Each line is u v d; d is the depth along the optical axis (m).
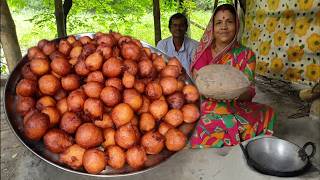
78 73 1.79
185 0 7.55
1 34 2.48
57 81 1.73
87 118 1.65
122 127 1.59
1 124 3.66
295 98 4.67
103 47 1.81
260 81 5.57
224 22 3.03
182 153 2.82
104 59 1.79
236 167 2.36
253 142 2.44
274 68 5.50
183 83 2.08
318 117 3.79
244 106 3.13
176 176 2.49
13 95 1.78
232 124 2.97
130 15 9.80
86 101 1.63
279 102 4.53
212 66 2.82
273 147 2.41
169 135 1.68
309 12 4.73
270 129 3.11
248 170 2.22
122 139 1.57
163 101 1.81
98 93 1.67
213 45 3.26
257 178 2.12
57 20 4.85
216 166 2.62
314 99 4.00
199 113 1.89
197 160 2.72
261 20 5.75
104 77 1.77
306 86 4.94
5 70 5.76
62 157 1.53
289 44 5.14
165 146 1.71
